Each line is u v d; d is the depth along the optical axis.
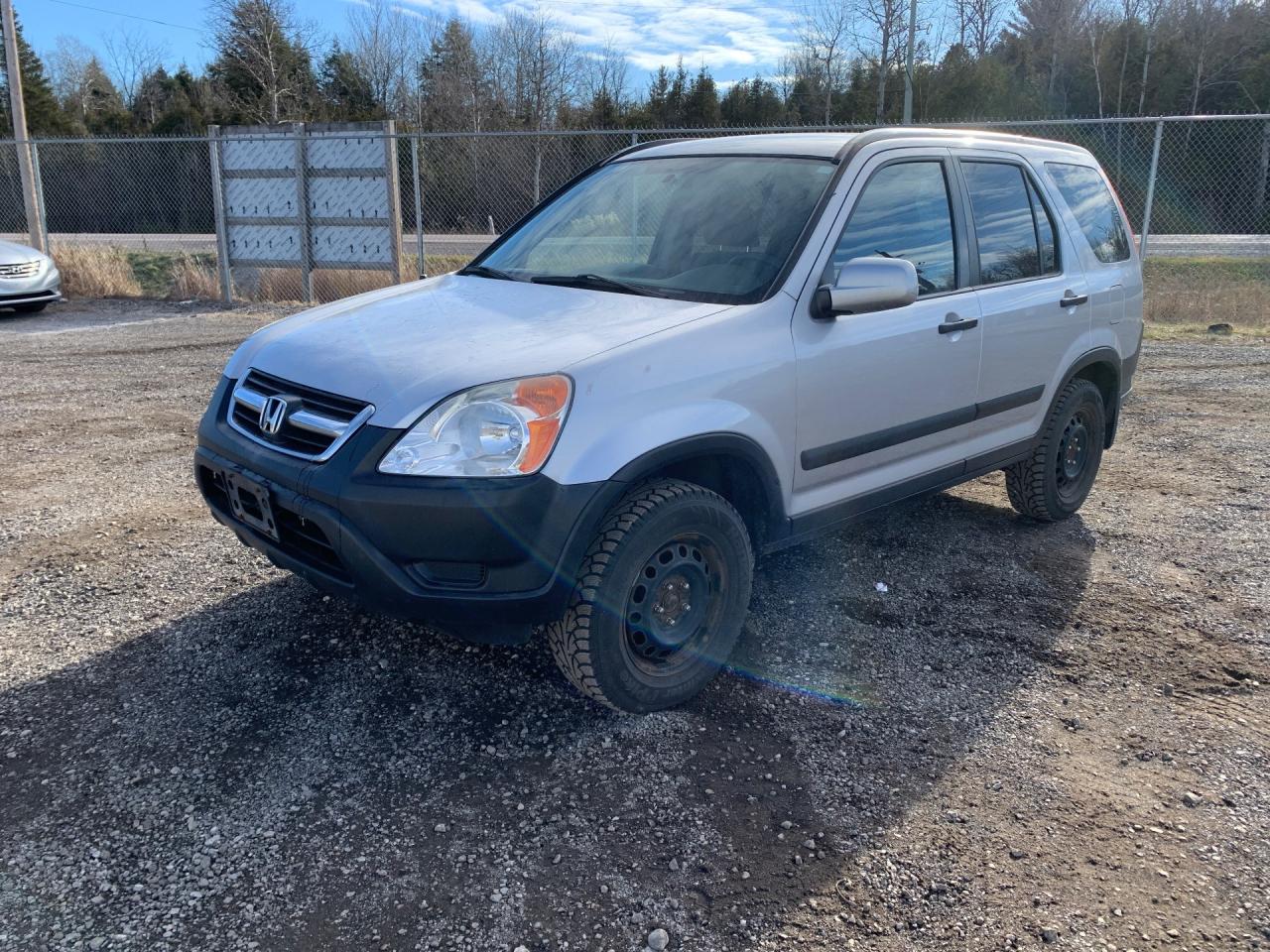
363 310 3.55
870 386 3.65
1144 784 2.95
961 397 4.13
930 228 4.00
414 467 2.72
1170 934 2.35
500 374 2.80
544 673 3.47
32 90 47.56
